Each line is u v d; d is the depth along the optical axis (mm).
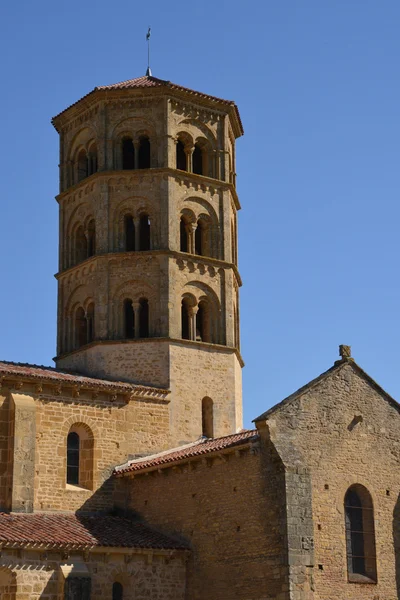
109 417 47938
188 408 50969
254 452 41062
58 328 55281
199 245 55469
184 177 54531
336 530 41000
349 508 42188
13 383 45188
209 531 42281
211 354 52844
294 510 39375
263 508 40125
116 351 51531
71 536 40625
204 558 42219
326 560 40250
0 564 38125
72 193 56344
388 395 45000
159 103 55062
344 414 43031
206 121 56688
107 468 47125
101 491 46625
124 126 55062
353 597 40562
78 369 52688
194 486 43594
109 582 40781
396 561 42656
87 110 56375
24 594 38281
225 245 55344
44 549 39062
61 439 46031
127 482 47188
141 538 42812
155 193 53719
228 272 54906
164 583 42188
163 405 50094
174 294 52312
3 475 43812
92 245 55188
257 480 40719
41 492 44750
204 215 55125
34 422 44656
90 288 53625
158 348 51219
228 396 52781
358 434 43219
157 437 49344
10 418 44531
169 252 52625
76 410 46875
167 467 44750
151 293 52344
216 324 53906
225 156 56812
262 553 39688
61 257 56250
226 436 47594
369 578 41594
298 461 40375
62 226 56688
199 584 42156
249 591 39844
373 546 42156
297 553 38844
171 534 44062
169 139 54438
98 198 54094
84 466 46906
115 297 52594
